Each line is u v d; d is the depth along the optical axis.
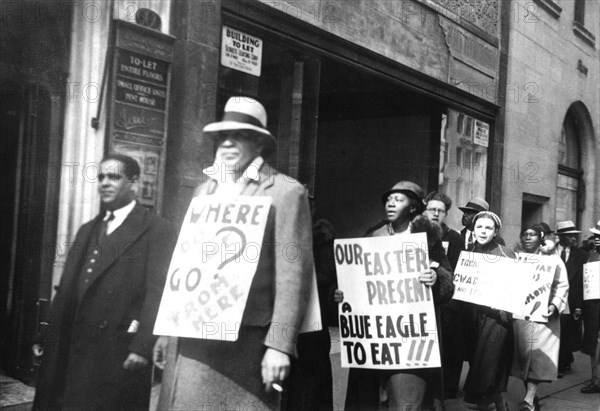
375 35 7.02
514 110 9.91
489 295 5.20
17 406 3.62
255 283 3.30
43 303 3.87
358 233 8.31
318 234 4.40
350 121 8.45
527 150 10.35
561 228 7.43
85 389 3.67
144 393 3.74
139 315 3.74
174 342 3.42
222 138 3.57
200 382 3.26
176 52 4.64
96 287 3.74
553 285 5.50
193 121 4.74
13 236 3.99
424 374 4.14
